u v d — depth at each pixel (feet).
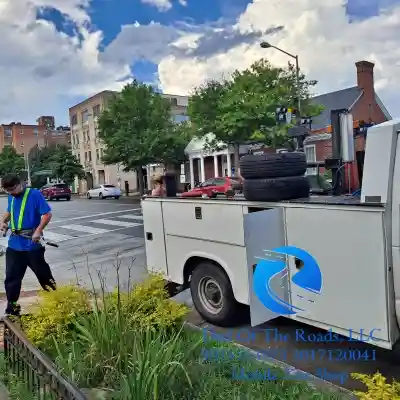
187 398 10.24
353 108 113.50
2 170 255.29
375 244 11.60
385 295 11.49
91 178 195.52
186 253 18.28
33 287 25.63
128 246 39.58
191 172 131.13
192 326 15.43
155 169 151.12
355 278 12.17
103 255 36.17
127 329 11.80
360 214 11.88
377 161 11.82
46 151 227.61
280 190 14.28
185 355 11.51
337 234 12.51
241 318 17.35
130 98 115.55
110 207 87.04
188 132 111.75
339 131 17.61
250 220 13.56
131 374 9.77
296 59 75.20
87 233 49.60
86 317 12.72
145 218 20.65
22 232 17.38
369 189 12.00
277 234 14.15
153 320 13.11
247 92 83.25
